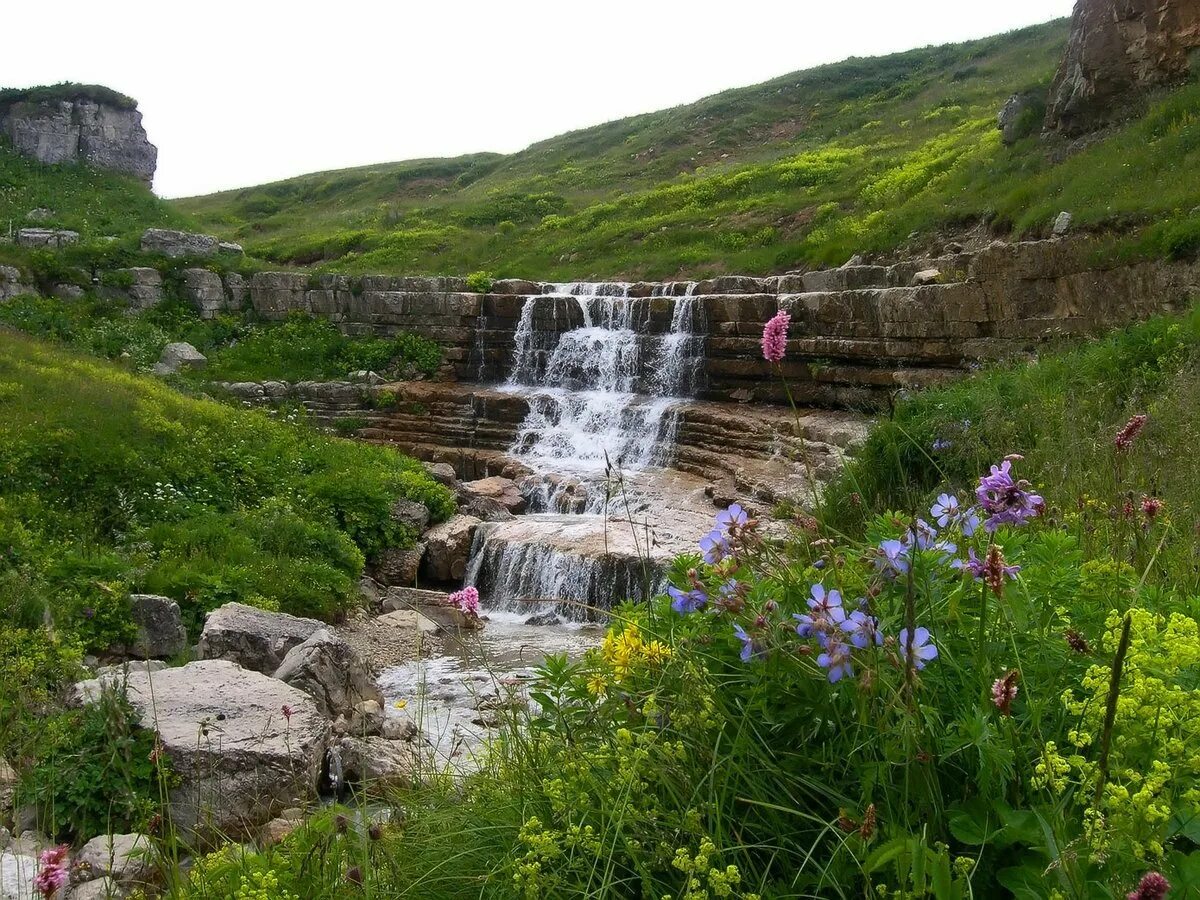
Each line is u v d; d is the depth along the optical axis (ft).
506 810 9.85
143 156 102.12
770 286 63.05
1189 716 6.66
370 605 38.99
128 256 76.89
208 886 10.16
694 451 54.80
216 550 36.04
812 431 49.21
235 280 78.33
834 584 8.80
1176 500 14.99
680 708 8.64
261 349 73.10
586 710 9.91
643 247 86.07
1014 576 8.24
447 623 37.88
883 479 29.78
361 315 75.82
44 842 16.10
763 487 44.39
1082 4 59.21
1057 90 61.57
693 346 61.93
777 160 109.09
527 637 36.11
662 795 8.70
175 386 63.36
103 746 17.74
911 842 6.04
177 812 17.49
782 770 8.13
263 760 18.40
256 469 44.96
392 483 47.06
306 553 39.06
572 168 141.90
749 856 7.89
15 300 69.46
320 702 24.09
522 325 69.77
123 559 33.01
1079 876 5.98
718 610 8.20
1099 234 44.73
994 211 57.52
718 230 84.74
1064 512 15.12
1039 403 30.09
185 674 22.06
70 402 43.91
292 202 154.10
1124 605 8.90
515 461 58.18
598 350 65.92
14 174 91.76
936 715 7.48
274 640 27.71
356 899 9.47
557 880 8.09
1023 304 45.32
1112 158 50.98
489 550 43.21
